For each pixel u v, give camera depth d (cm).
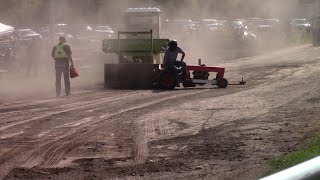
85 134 1377
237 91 2233
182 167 1035
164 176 973
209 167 1028
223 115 1631
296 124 1431
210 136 1324
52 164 1072
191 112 1702
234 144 1223
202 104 1866
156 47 2612
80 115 1681
